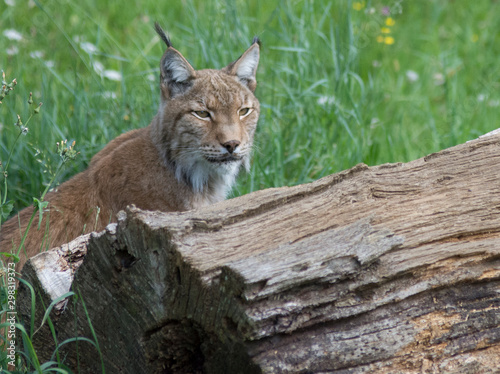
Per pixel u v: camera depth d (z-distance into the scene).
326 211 5.74
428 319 5.38
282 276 4.86
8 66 13.78
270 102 13.11
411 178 6.25
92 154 11.31
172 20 16.91
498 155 6.57
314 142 12.05
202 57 13.16
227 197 10.85
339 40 12.98
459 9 20.16
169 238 5.18
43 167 10.77
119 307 5.70
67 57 15.38
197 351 5.60
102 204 9.13
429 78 16.69
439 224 5.76
